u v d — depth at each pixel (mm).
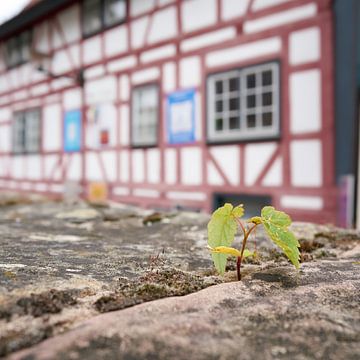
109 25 9484
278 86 6707
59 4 10047
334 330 1082
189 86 7980
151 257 1974
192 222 3213
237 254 1422
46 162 11734
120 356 898
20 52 12586
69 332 1021
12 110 13148
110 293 1358
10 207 4539
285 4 6598
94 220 3443
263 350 961
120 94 9375
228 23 7320
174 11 8141
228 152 7426
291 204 6648
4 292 1284
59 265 1723
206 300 1283
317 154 6352
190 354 922
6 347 955
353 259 2006
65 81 10828
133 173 9148
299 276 1598
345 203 6055
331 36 6125
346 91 6000
